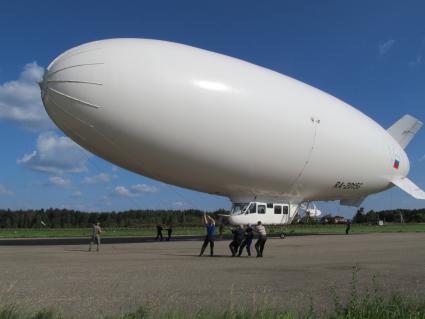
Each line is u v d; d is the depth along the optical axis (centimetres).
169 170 3322
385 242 3600
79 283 1343
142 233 5756
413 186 4634
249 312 869
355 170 4012
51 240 4100
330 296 1125
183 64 2928
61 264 1917
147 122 2870
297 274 1566
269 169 3462
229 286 1288
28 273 1589
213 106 2978
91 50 2808
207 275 1537
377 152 4125
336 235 5059
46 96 2872
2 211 11944
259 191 3791
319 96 3716
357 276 1505
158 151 3056
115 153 3161
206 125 2995
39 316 858
